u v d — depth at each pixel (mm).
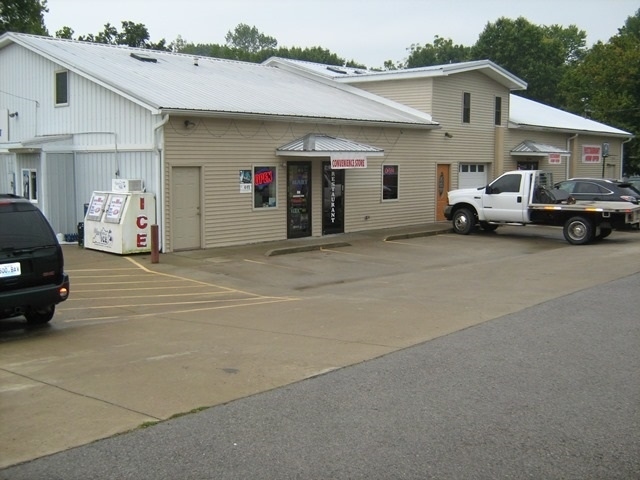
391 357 8328
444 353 8469
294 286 14680
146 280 15062
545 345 8820
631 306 11430
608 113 44844
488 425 5977
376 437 5727
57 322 11062
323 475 5012
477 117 29562
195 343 9320
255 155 20156
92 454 5465
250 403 6664
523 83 30766
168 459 5340
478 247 21156
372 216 24641
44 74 21828
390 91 28078
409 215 26344
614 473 5023
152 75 21250
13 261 9656
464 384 7172
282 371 7789
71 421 6238
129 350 8984
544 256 18859
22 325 10828
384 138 24906
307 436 5770
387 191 25281
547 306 11523
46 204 20359
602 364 7922
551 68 64250
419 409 6402
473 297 12648
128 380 7531
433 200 27531
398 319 10719
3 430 6035
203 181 18828
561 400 6633
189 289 14156
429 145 27062
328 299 12906
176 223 18453
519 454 5355
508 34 64750
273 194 20859
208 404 6664
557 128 34156
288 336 9672
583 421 6066
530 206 22531
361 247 20828
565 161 36281
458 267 17062
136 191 18281
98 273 15766
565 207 21703
